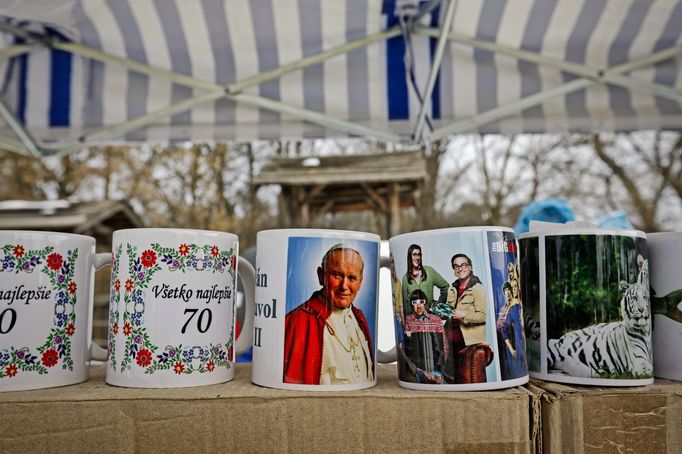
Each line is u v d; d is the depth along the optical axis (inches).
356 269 19.0
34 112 45.7
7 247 18.4
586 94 45.4
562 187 216.8
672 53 40.3
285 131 48.4
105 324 140.6
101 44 41.9
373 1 36.6
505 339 18.0
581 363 18.2
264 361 18.9
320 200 152.3
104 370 23.5
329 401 17.2
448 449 16.9
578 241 18.8
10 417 16.9
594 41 40.4
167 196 251.3
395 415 17.1
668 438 17.1
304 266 18.8
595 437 17.1
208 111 47.8
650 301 19.7
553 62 41.0
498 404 17.0
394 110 46.7
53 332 19.0
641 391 17.4
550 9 37.4
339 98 46.4
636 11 37.1
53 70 44.4
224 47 42.2
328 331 18.4
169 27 40.1
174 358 18.8
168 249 19.2
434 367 17.8
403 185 147.4
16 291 18.4
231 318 20.6
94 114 46.9
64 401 17.1
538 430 17.0
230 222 244.1
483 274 18.1
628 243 18.9
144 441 17.0
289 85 45.8
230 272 20.6
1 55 40.4
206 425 17.2
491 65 43.6
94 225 165.2
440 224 219.6
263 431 17.1
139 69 43.4
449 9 33.5
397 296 19.1
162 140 48.8
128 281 19.4
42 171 253.4
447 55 43.0
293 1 37.1
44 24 38.6
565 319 18.6
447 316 18.0
